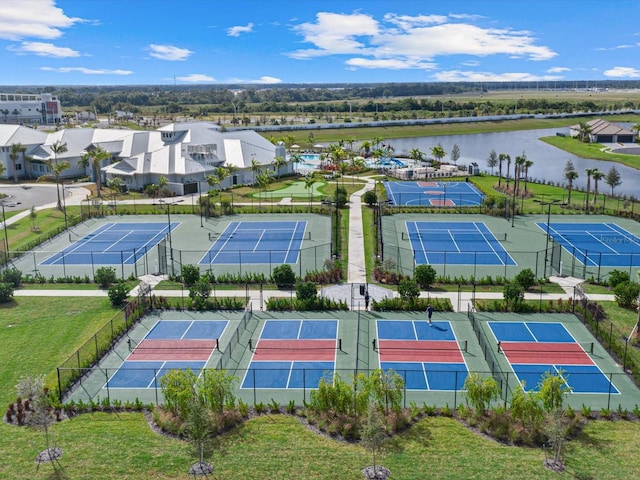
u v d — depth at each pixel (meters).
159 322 46.28
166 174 102.25
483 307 47.84
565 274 56.62
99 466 26.44
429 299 48.66
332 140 193.25
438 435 29.33
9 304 50.38
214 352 40.81
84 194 100.44
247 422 30.84
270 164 115.12
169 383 30.23
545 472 25.86
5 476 25.75
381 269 56.09
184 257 63.78
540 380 36.50
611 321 44.94
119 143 118.31
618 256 63.09
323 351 40.75
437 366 38.38
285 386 35.88
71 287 54.62
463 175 120.75
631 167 140.00
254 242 69.81
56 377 36.78
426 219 81.25
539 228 75.81
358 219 80.81
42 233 74.25
